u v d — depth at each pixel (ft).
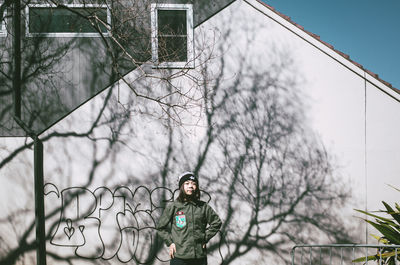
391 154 18.78
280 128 18.70
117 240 17.63
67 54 18.21
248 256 18.11
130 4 18.40
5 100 17.79
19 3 18.12
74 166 17.79
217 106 18.58
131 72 18.34
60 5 15.29
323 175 18.62
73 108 17.99
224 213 18.20
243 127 18.58
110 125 18.11
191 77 18.53
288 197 18.45
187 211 11.50
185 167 18.24
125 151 18.06
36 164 17.35
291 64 18.95
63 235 17.46
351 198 18.58
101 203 17.75
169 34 18.70
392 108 18.89
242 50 18.86
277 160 18.56
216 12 18.88
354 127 18.85
